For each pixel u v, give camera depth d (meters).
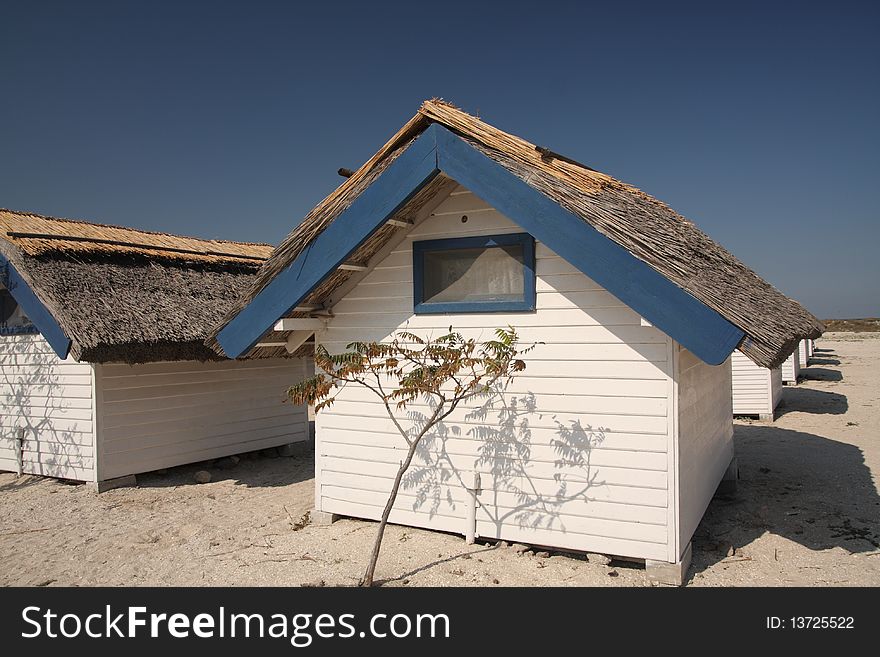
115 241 10.89
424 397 6.76
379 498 7.04
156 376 10.20
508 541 6.37
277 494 9.18
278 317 6.50
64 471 9.83
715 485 7.67
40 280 8.75
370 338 7.08
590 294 5.95
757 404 15.16
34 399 10.27
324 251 6.23
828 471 9.90
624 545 5.78
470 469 6.51
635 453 5.75
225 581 5.91
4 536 7.47
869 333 62.34
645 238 5.34
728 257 9.50
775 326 5.88
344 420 7.25
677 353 5.61
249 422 11.56
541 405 6.15
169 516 8.14
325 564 6.17
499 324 6.37
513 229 6.33
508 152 5.79
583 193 5.85
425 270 6.83
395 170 5.94
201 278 11.23
